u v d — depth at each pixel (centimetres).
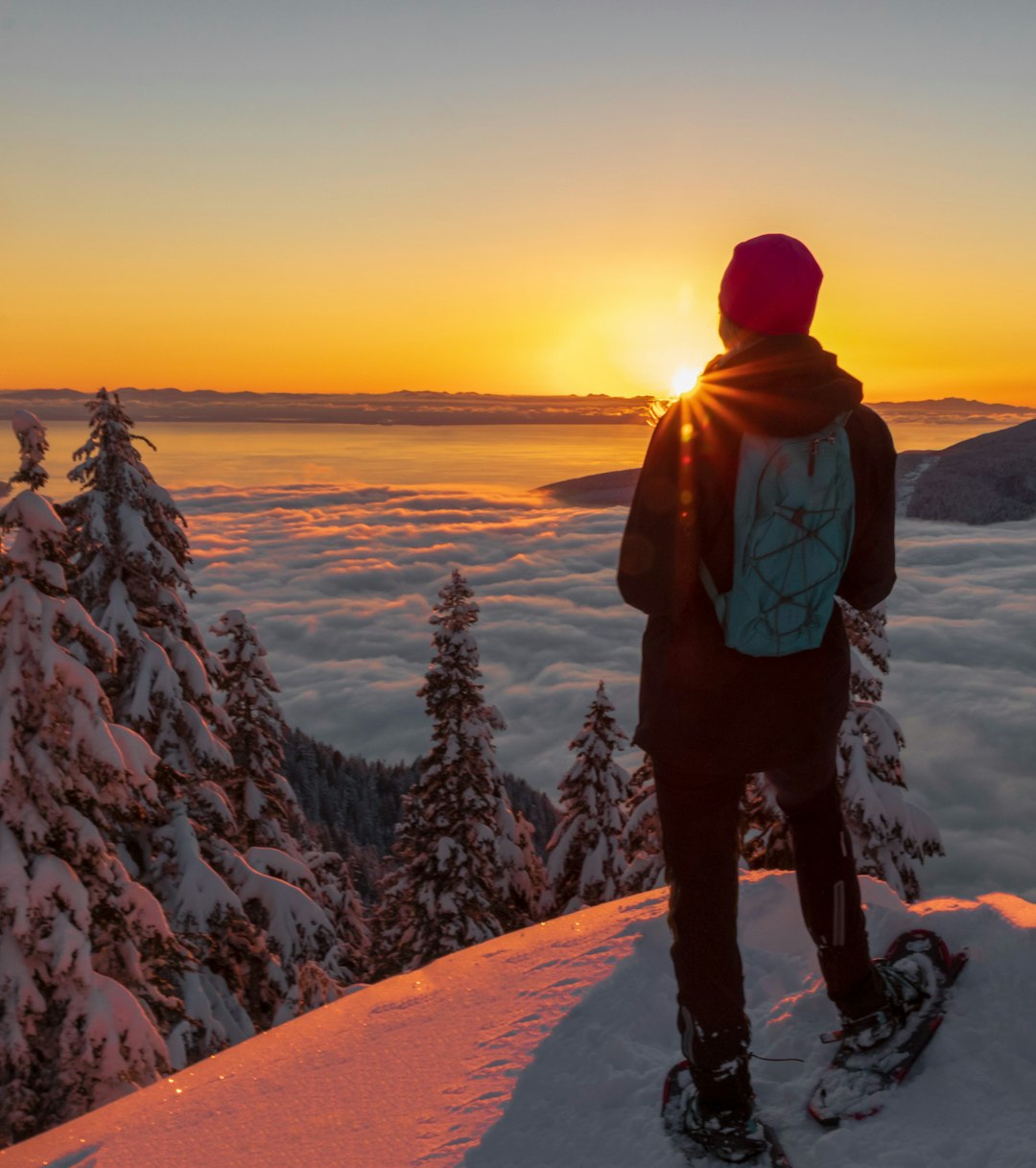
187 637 1544
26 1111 1012
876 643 1561
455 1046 254
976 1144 186
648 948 277
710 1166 195
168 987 1264
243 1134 235
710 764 204
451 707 2244
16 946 1029
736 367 189
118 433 1484
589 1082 227
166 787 1448
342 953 1836
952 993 228
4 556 1013
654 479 194
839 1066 217
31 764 1034
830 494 190
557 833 2386
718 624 198
